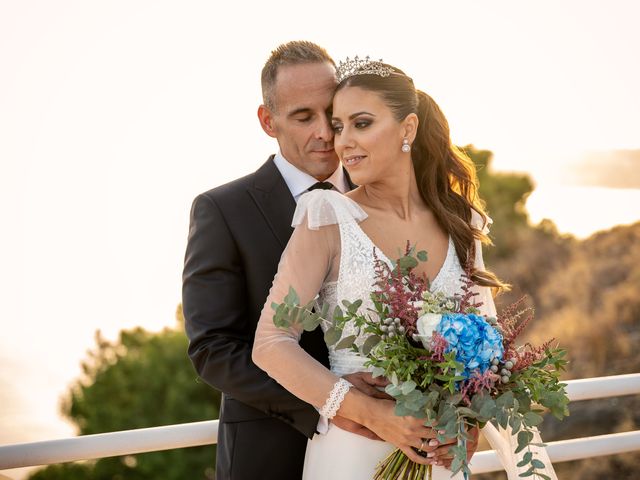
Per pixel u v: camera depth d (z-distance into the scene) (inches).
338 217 98.5
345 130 98.6
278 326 93.7
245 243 108.7
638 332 390.0
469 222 108.9
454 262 105.1
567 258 528.4
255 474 107.7
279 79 112.7
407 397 88.8
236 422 109.0
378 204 103.3
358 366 99.5
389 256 101.1
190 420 468.8
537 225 581.6
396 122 98.8
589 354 388.2
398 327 91.4
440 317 90.0
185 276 110.1
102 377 498.6
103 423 490.6
